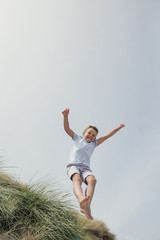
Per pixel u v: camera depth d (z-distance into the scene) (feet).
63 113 12.36
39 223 10.46
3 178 12.46
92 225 17.06
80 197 9.54
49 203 11.55
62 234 10.61
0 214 10.12
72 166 11.64
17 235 9.49
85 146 12.35
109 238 17.13
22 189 12.08
